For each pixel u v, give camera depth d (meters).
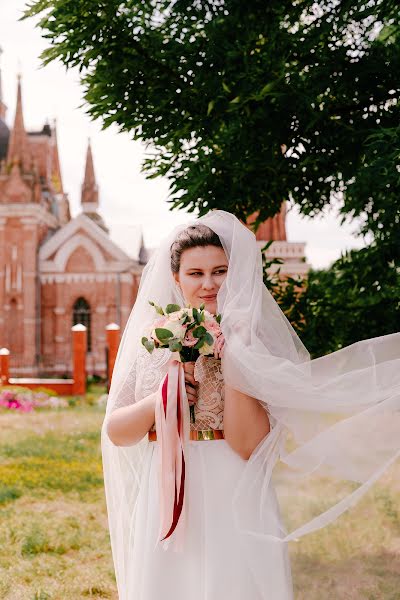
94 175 41.03
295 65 4.08
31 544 4.81
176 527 1.82
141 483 2.04
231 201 4.45
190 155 4.68
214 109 4.32
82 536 5.10
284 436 1.99
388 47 4.38
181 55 4.30
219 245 2.07
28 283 34.06
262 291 2.05
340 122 4.26
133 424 1.96
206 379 1.96
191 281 2.08
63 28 4.29
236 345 1.83
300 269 25.78
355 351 2.10
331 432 1.97
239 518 1.82
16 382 23.11
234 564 1.80
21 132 35.56
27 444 10.31
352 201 4.77
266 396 1.84
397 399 1.92
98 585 4.03
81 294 34.78
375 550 2.28
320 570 2.13
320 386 1.90
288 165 4.50
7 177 34.75
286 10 4.34
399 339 2.11
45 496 6.62
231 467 1.90
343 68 4.21
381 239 4.85
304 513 2.04
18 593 3.89
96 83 4.44
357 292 5.21
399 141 3.68
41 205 35.31
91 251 34.78
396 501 2.36
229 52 4.04
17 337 34.06
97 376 29.80
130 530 2.20
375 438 1.99
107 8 4.16
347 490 2.26
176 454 1.84
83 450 9.72
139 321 2.23
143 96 4.45
